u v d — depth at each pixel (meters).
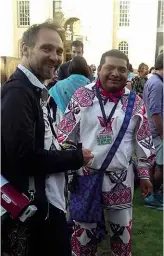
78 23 34.31
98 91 2.20
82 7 33.75
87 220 2.16
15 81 1.60
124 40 34.44
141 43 33.97
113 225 2.25
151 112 3.65
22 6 34.09
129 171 2.22
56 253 1.76
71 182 2.19
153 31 33.72
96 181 2.15
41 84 1.67
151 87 3.64
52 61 1.68
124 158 2.17
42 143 1.65
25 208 1.54
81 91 2.23
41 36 1.67
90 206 2.16
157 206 4.04
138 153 2.27
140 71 7.18
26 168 1.59
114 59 2.13
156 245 3.15
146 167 2.29
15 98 1.54
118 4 34.16
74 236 2.30
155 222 3.64
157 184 3.90
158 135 3.67
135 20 34.12
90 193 2.15
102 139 2.16
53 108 1.92
